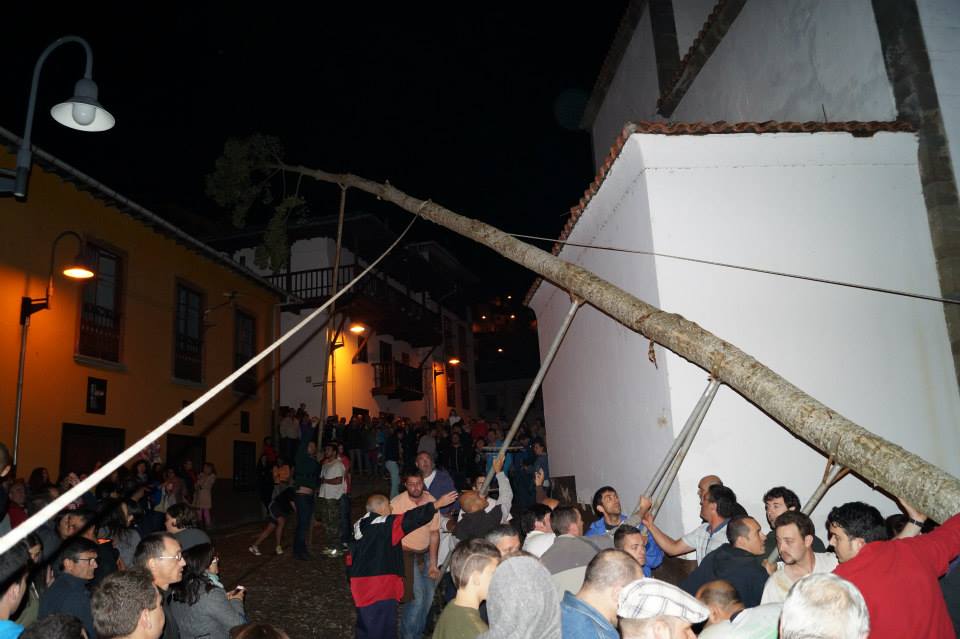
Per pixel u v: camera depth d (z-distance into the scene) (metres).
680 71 13.22
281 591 8.93
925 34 7.91
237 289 20.11
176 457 16.55
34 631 2.76
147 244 16.33
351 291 24.80
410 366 31.70
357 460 23.06
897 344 6.92
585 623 2.84
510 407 47.75
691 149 7.07
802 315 6.85
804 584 2.40
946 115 7.61
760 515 6.25
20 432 12.40
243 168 12.31
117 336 15.08
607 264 8.36
